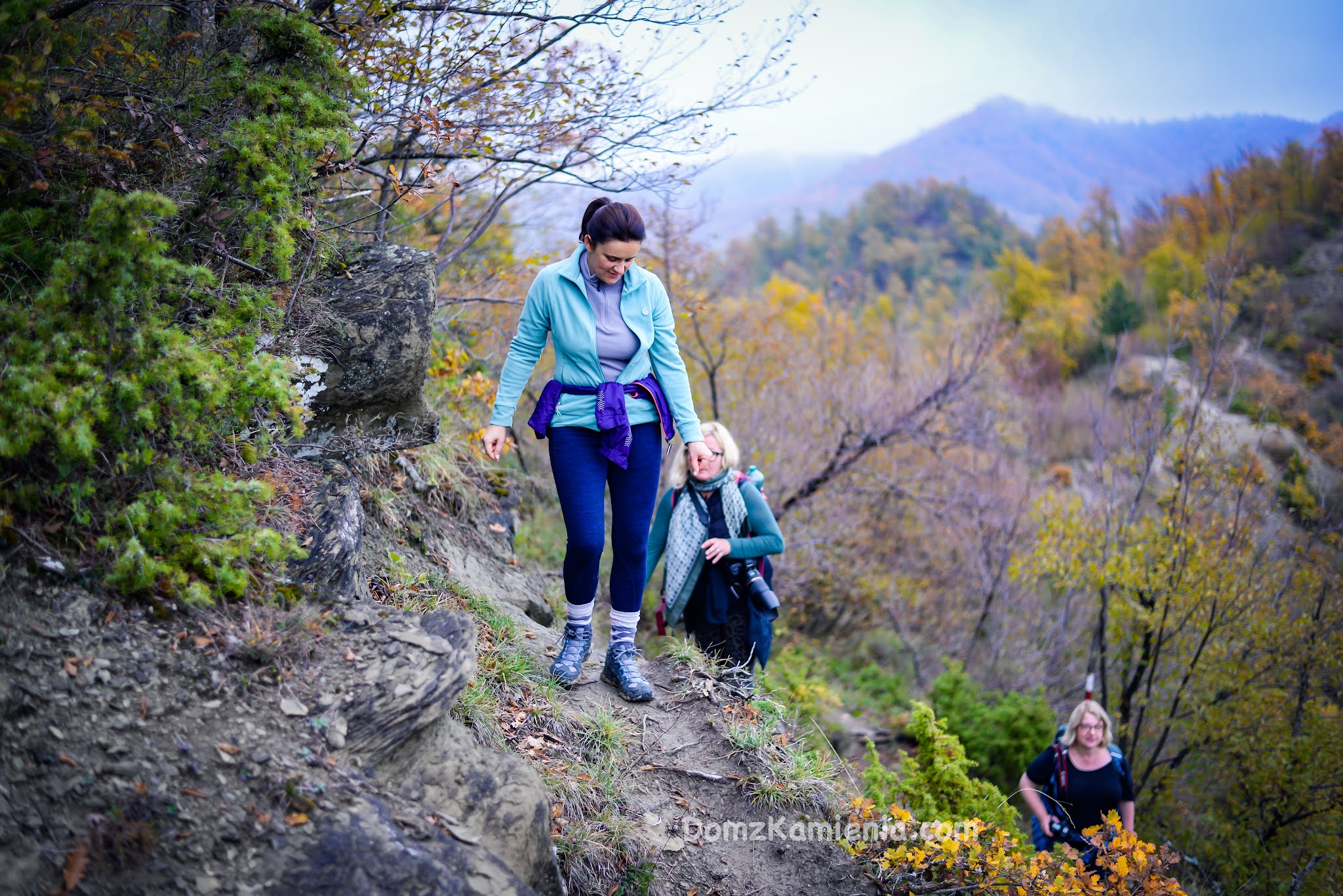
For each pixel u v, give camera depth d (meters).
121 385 2.17
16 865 1.63
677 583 3.62
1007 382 12.82
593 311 2.86
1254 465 7.64
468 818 2.23
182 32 3.12
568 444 2.93
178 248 2.86
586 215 2.86
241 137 2.85
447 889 1.91
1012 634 10.15
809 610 10.22
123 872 1.72
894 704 8.08
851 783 3.46
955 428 10.58
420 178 4.04
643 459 2.99
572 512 2.95
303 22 3.12
